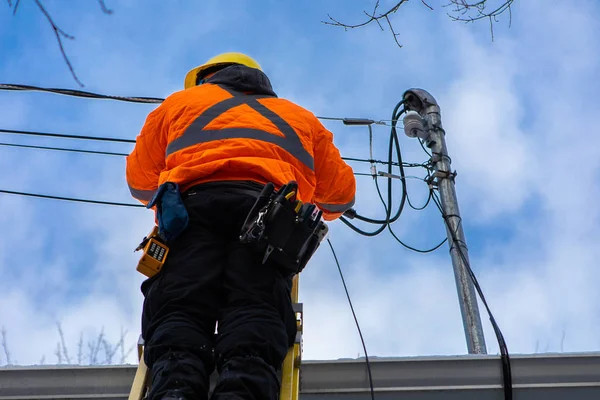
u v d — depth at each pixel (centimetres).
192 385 263
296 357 307
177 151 329
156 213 312
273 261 299
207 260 297
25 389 339
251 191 312
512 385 339
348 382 339
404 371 341
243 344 272
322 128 365
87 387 339
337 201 376
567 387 339
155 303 290
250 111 343
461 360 343
